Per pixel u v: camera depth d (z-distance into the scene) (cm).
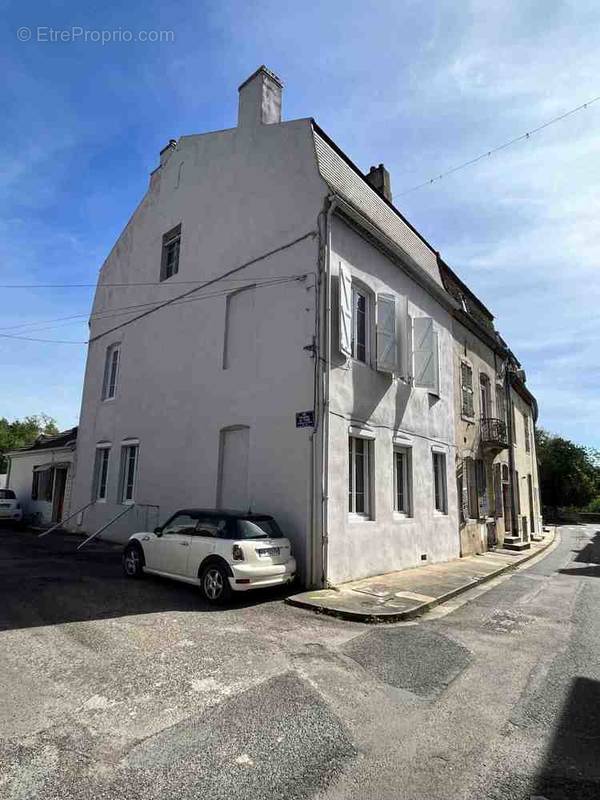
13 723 386
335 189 1047
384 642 634
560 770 346
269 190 1176
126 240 1722
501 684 504
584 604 914
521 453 2611
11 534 1722
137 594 806
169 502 1269
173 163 1538
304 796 309
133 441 1466
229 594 758
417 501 1319
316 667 529
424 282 1456
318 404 970
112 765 335
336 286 1050
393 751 367
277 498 995
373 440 1139
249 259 1185
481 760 358
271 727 394
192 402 1262
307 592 878
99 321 1800
